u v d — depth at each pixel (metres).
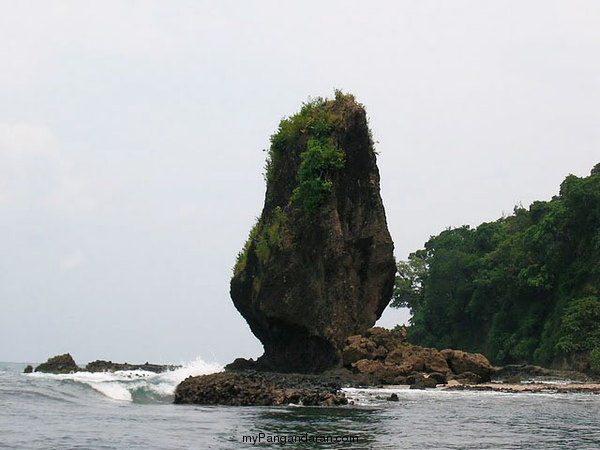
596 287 89.19
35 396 33.28
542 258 100.81
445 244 130.75
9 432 21.47
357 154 69.94
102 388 37.22
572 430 26.64
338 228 65.81
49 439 20.36
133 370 69.12
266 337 71.62
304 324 65.25
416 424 27.58
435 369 58.56
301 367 67.19
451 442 22.53
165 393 36.66
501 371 81.00
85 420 25.59
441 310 121.06
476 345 114.94
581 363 82.56
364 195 69.94
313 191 66.12
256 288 68.88
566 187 101.50
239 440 21.72
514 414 32.91
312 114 70.81
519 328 102.44
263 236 69.38
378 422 27.77
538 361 92.88
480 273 113.50
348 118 69.69
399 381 55.00
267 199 72.81
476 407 36.47
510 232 122.81
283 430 24.27
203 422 26.09
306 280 65.56
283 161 72.25
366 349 60.12
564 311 90.75
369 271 68.88
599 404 40.12
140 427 24.08
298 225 66.31
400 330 65.00
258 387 36.59
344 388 49.50
